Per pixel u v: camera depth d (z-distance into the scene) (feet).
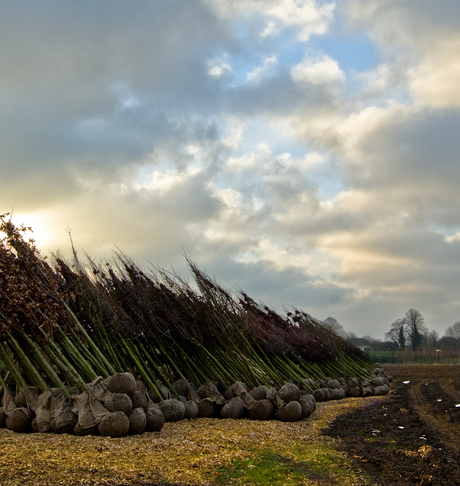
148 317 59.06
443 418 54.65
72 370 41.50
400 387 99.45
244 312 70.23
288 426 48.62
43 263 49.90
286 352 77.00
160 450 34.45
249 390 58.70
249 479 29.40
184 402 51.60
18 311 43.96
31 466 28.04
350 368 99.14
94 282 57.47
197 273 67.46
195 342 60.34
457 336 310.45
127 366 55.42
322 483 29.25
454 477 30.25
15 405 41.27
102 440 35.91
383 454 36.52
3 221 47.39
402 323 299.99
